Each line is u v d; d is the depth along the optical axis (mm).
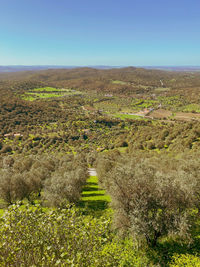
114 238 16484
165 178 17562
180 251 16172
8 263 6508
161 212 16844
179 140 84188
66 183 28531
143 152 76438
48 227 7828
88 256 7395
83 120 176375
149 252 16344
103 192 38312
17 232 7289
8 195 30938
